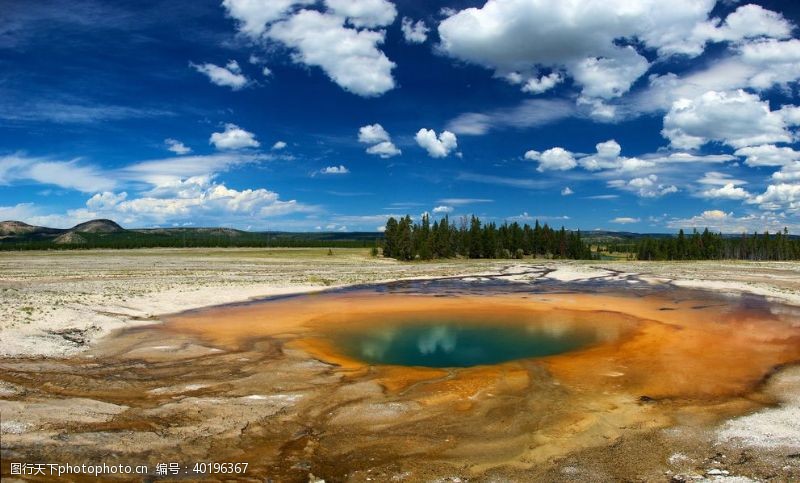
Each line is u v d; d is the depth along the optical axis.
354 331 25.25
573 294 40.69
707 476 9.74
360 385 15.58
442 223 106.31
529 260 99.19
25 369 16.22
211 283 44.69
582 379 16.48
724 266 71.25
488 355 20.22
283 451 10.91
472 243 108.19
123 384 15.20
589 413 13.25
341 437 11.68
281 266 72.56
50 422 11.43
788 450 10.80
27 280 44.06
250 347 20.98
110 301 30.55
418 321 28.20
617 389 15.37
